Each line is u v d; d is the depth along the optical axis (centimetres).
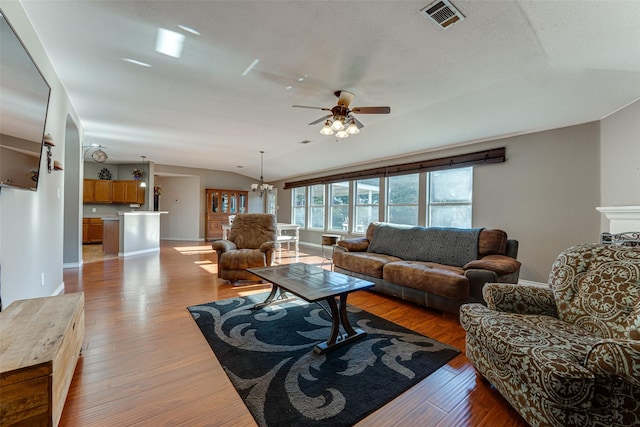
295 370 184
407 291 316
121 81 300
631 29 187
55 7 188
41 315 157
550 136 363
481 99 332
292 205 891
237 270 387
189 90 320
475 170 438
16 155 178
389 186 584
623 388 105
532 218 378
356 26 202
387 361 197
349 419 141
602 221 318
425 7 181
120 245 587
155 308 290
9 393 107
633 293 145
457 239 356
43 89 212
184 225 923
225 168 920
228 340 224
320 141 570
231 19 197
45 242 269
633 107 284
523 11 182
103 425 134
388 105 361
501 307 180
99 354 198
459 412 148
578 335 146
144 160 787
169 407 148
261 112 394
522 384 132
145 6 185
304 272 278
